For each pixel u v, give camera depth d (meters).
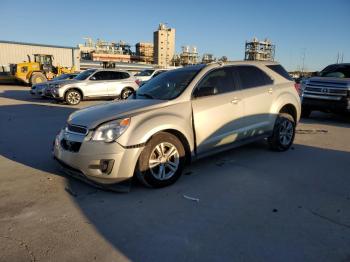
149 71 21.83
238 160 5.75
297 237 3.19
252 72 5.87
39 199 4.06
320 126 9.52
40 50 41.31
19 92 23.44
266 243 3.09
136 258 2.86
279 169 5.26
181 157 4.58
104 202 3.98
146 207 3.85
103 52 120.56
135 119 4.20
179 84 5.02
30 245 3.05
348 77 10.55
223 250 2.98
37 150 6.42
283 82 6.35
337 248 3.01
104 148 4.04
